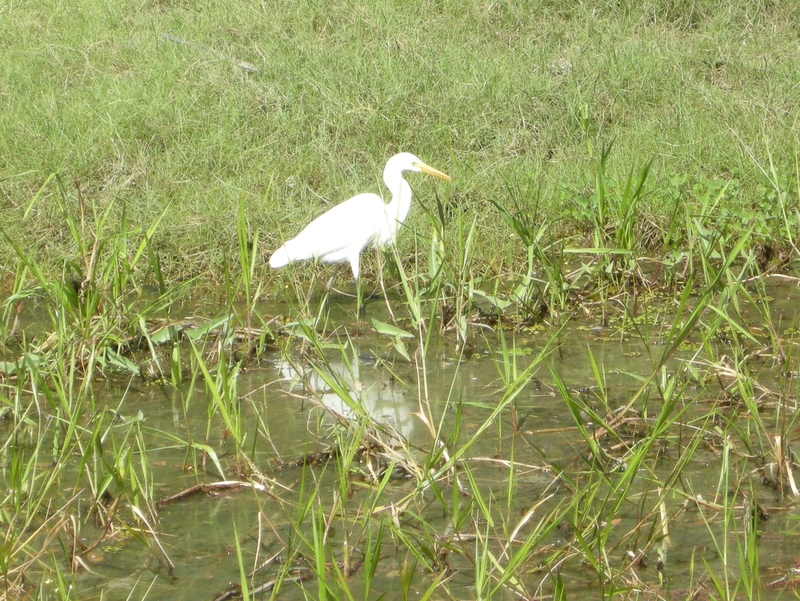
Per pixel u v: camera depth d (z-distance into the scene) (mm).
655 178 14836
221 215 13875
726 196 13406
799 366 9352
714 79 18891
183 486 7496
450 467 7223
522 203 14156
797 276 12359
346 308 12188
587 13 20875
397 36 19422
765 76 18641
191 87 17531
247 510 7109
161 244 13344
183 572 6328
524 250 13234
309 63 18156
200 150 15648
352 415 8773
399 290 12820
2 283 12656
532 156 15930
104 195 14531
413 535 6398
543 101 17438
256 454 8039
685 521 6797
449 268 11391
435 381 9531
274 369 10031
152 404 9141
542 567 6273
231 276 12930
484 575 5723
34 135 15859
